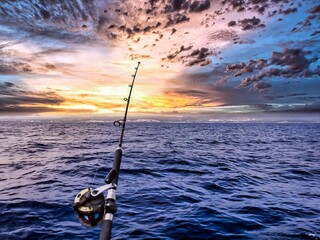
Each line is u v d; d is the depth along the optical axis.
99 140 30.89
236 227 5.30
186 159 15.49
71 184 8.80
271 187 8.95
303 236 4.93
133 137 37.91
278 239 4.81
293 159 16.69
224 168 12.74
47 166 12.38
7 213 5.88
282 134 53.56
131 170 11.43
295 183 9.67
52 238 4.75
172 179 9.89
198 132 58.72
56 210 6.14
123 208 6.38
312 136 46.62
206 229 5.18
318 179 10.50
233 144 28.36
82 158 15.32
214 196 7.60
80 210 1.61
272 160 16.20
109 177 1.86
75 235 4.89
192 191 8.10
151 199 7.13
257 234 5.00
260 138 39.81
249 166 13.67
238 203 6.95
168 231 5.09
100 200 1.67
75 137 36.41
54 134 43.62
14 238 4.71
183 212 6.14
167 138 36.56
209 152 19.97
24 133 45.56
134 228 5.23
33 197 7.14
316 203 7.03
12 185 8.56
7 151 18.55
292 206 6.73
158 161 14.46
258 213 6.14
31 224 5.33
